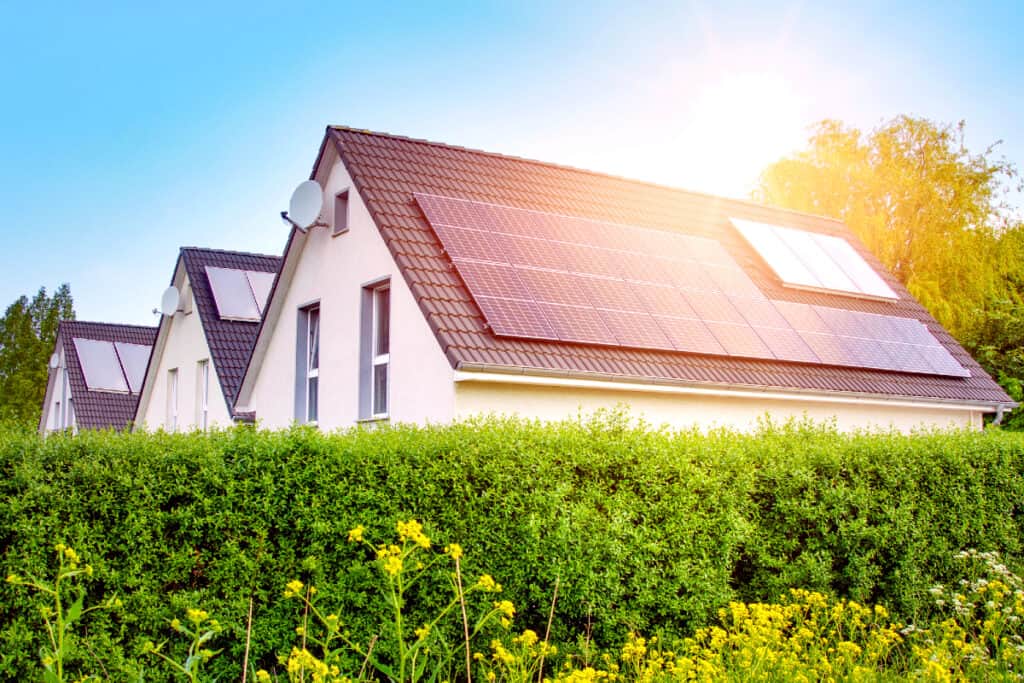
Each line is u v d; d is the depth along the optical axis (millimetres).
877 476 9844
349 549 7160
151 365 25312
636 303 13820
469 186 15375
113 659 6328
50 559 6332
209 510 6824
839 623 8078
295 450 7180
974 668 7488
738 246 18125
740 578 9227
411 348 12953
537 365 11789
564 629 7883
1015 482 10875
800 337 15461
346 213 15617
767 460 9281
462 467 7637
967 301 32281
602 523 8070
